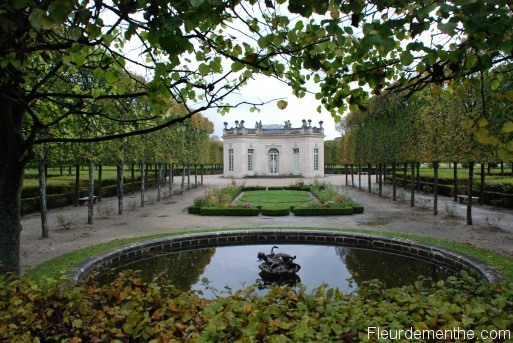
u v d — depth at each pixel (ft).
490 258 26.50
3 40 7.91
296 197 80.79
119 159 55.11
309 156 150.30
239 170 151.74
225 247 39.01
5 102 11.96
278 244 40.04
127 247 32.04
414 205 63.93
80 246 32.86
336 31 7.69
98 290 11.62
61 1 5.87
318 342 8.39
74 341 8.46
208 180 142.31
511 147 8.12
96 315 9.96
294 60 10.11
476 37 6.73
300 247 38.65
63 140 11.75
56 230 41.29
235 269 30.94
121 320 10.01
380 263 32.48
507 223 44.14
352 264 32.19
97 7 7.50
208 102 10.57
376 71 10.19
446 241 33.40
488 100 27.86
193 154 99.60
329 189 75.56
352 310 10.00
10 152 13.05
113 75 10.07
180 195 87.35
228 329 9.19
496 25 6.01
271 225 45.73
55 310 10.28
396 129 63.67
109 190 83.30
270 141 155.02
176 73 10.74
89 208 45.91
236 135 150.71
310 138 149.79
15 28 7.63
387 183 115.14
